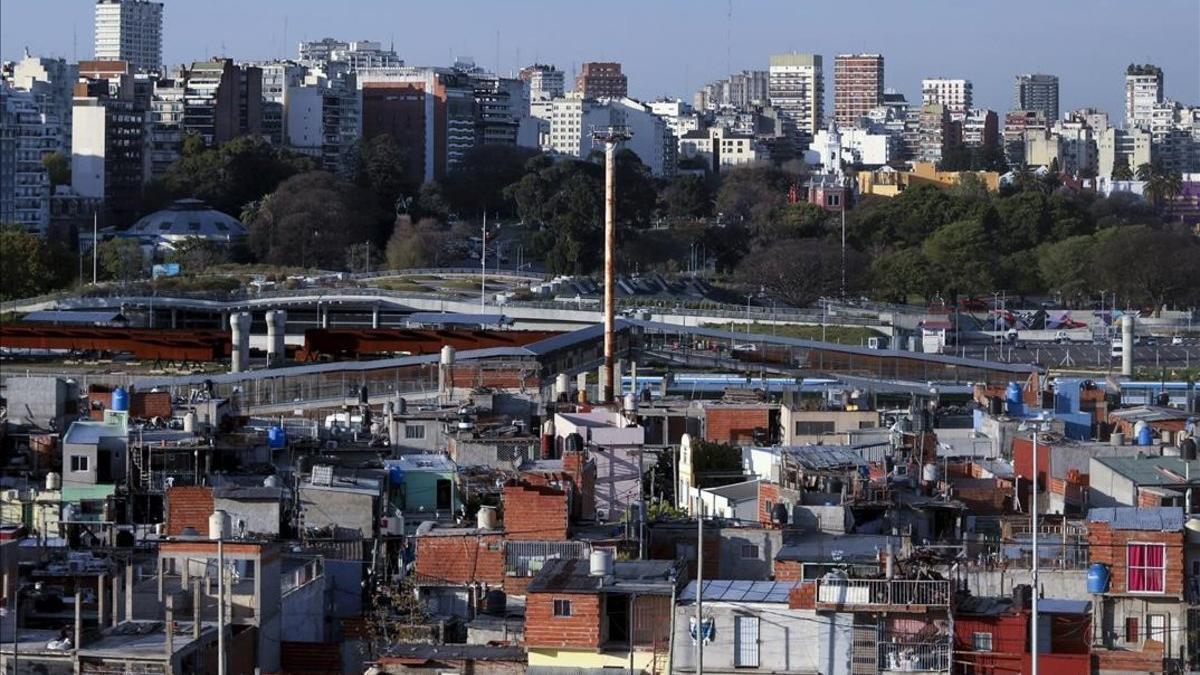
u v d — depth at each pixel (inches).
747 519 6811.0
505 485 7032.5
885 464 7849.4
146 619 5403.5
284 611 5659.5
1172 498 7047.2
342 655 5585.6
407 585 6077.8
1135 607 5280.5
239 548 5561.0
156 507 7795.3
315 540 6747.1
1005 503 7480.3
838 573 5113.2
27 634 5231.3
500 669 5064.0
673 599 4958.2
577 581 5103.3
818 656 4950.8
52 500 7672.2
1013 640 5039.4
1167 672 5113.2
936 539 6501.0
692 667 4958.2
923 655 4948.3
